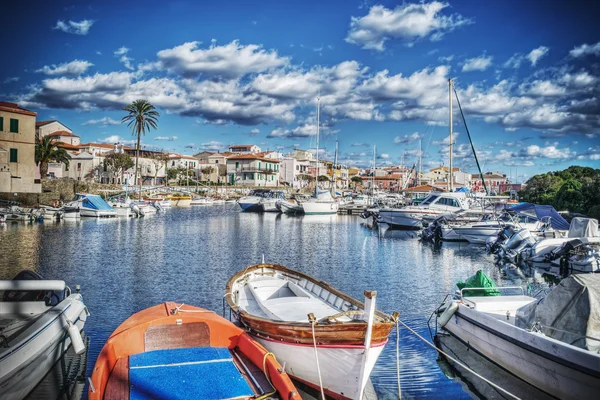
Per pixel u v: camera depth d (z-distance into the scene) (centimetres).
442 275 2362
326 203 6888
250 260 2711
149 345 948
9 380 847
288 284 1442
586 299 923
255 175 11600
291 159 13000
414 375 1112
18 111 5234
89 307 1623
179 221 5447
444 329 1405
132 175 10244
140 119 7800
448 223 3869
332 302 1244
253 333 1050
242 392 793
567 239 2712
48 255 2734
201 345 974
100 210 5506
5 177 5112
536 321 1016
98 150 10994
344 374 898
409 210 4716
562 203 5172
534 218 3575
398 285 2103
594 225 2595
